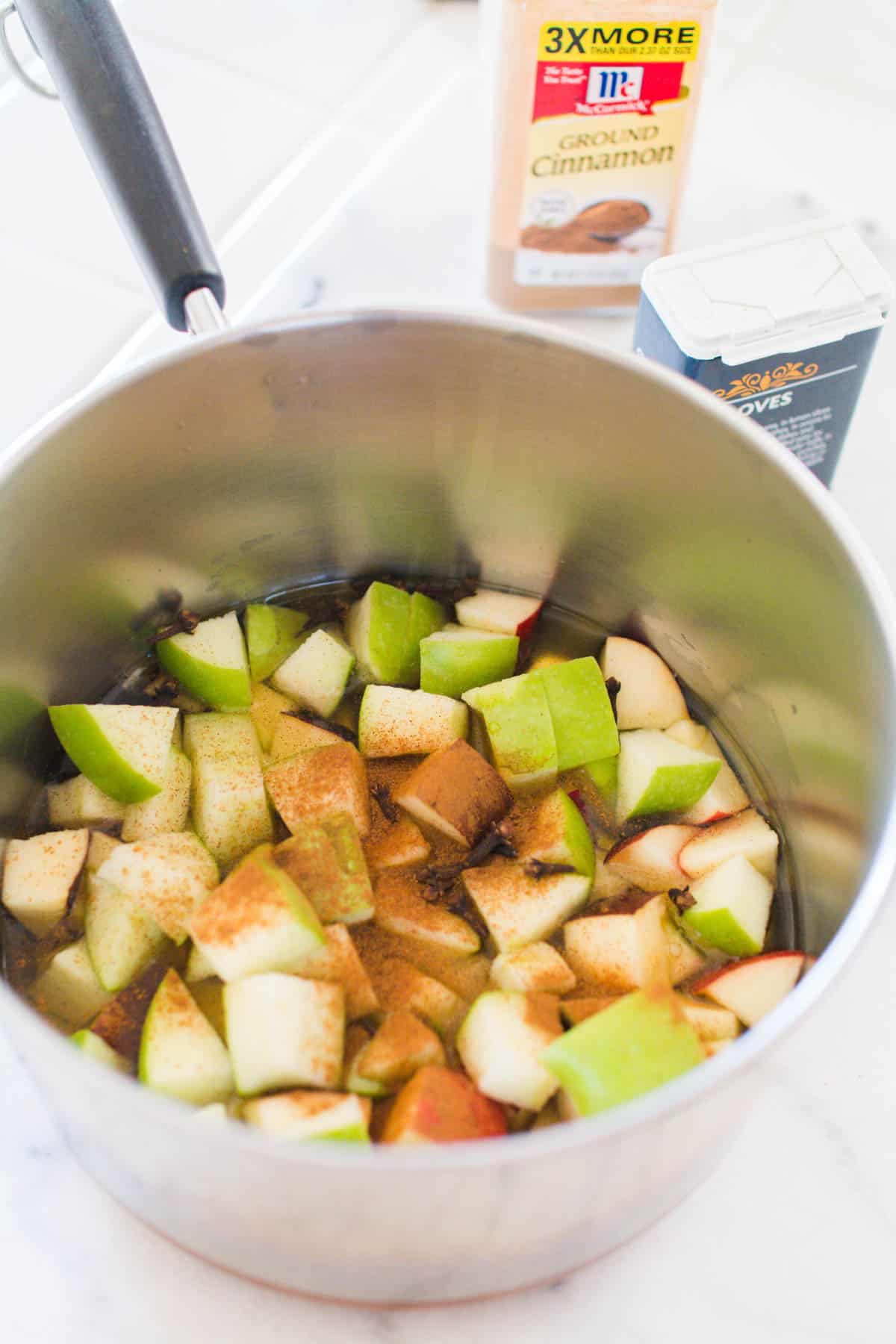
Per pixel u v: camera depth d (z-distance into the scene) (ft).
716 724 1.87
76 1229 1.53
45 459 1.56
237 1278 1.51
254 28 2.27
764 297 1.75
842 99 2.28
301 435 1.72
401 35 2.29
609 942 1.60
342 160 2.18
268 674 1.86
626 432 1.66
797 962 1.62
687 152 1.91
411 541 1.90
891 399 2.04
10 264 2.06
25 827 1.73
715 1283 1.53
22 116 2.16
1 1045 1.61
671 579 1.80
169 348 1.59
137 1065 1.54
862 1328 1.51
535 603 1.91
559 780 1.78
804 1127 1.60
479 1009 1.53
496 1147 1.18
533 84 1.83
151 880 1.60
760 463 1.56
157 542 1.76
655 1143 1.28
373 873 1.67
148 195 1.60
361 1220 1.28
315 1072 1.47
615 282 2.04
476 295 2.09
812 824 1.68
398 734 1.77
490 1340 1.49
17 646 1.66
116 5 2.25
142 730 1.71
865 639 1.50
